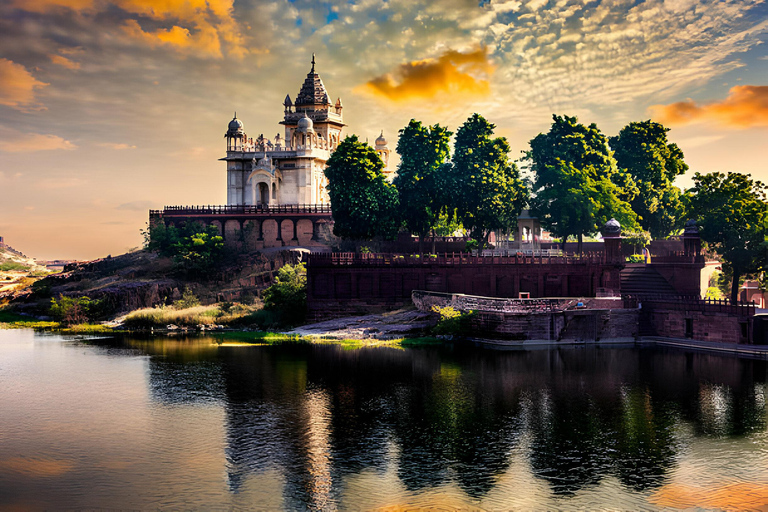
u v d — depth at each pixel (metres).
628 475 35.19
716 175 84.06
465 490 33.34
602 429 42.25
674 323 70.94
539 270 78.75
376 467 36.12
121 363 60.47
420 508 31.48
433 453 38.12
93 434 41.34
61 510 31.38
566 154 97.62
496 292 78.94
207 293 90.81
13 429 42.38
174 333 78.00
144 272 95.50
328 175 88.06
